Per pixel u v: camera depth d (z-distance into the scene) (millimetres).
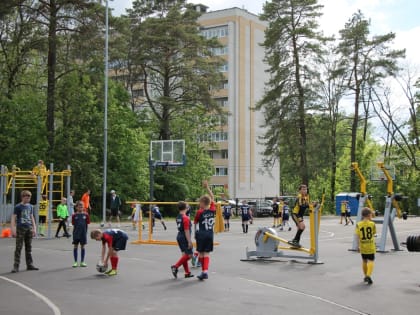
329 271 13461
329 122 55281
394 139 61406
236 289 10781
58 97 39125
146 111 52188
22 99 38875
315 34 53562
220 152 82500
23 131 38469
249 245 20328
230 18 82562
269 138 55344
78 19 37219
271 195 87438
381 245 18297
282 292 10484
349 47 57594
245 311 8688
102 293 10273
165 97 49188
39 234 24047
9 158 38031
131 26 49688
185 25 49750
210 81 49625
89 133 41250
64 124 40281
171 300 9594
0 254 16969
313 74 53656
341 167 69188
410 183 64625
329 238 24719
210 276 12531
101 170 43125
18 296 9945
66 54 38750
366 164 67688
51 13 37250
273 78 55062
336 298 9914
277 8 53969
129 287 10953
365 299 9836
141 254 17109
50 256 16422
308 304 9312
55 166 38438
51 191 24000
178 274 12820
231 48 82188
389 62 56344
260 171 60094
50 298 9750
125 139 43688
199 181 55875
